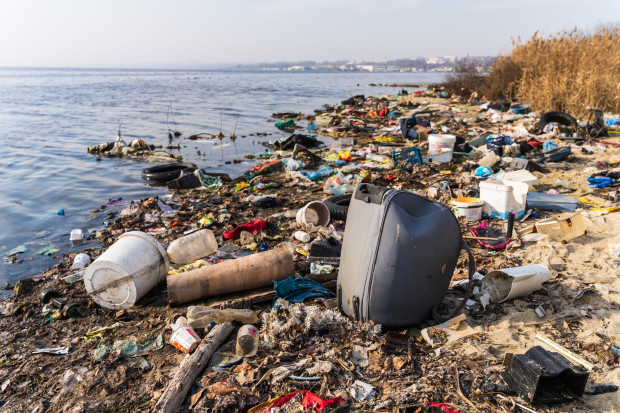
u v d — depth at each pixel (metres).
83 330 5.07
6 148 16.58
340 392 3.70
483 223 7.46
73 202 10.33
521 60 26.19
